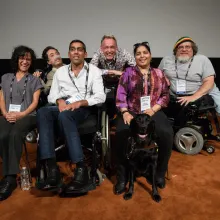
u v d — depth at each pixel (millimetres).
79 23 4711
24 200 1799
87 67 2193
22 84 2207
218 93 2814
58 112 2023
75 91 2188
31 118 2104
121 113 2064
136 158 1748
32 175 2215
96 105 2236
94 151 1958
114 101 2461
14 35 4789
